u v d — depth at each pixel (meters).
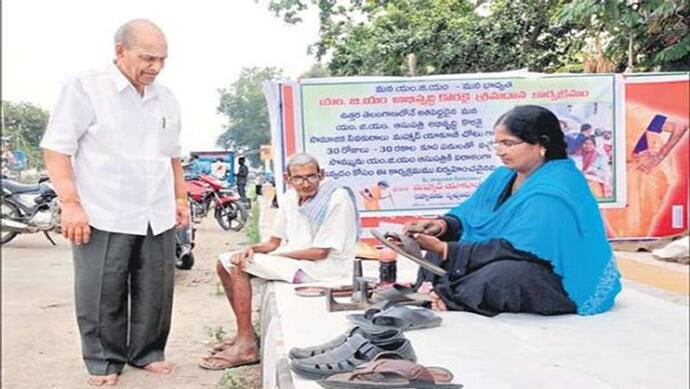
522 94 6.51
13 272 8.00
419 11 12.76
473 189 6.57
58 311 5.89
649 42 8.09
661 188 6.65
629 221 6.66
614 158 6.61
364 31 14.94
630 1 7.17
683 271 4.84
